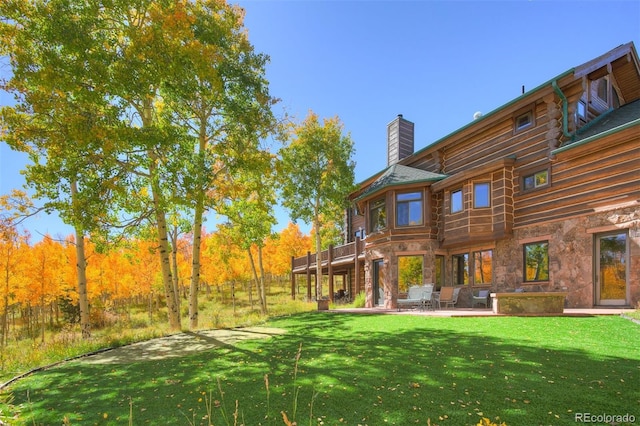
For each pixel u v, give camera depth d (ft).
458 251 52.24
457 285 52.44
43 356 26.76
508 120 46.80
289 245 126.93
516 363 17.15
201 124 40.45
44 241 69.46
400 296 53.42
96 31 27.45
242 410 13.60
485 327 26.76
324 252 84.99
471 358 18.43
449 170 55.98
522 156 44.14
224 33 35.76
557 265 38.96
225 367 20.06
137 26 28.27
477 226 46.21
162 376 19.03
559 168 39.68
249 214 46.39
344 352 21.59
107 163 30.01
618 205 33.81
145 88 26.58
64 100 25.52
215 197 39.91
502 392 13.73
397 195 55.77
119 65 25.20
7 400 16.53
